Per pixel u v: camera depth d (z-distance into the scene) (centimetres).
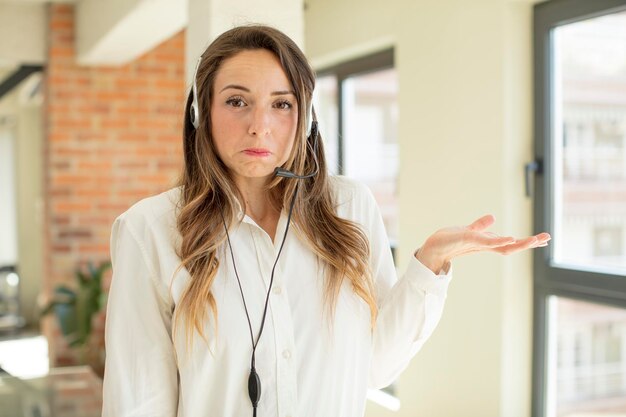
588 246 285
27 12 577
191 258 122
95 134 573
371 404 393
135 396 122
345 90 452
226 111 121
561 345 299
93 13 498
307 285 128
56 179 567
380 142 428
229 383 121
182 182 131
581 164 288
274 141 122
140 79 580
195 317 119
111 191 578
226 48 123
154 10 388
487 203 311
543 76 298
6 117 945
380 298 137
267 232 132
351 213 137
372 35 388
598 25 276
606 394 279
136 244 125
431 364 346
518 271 306
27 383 299
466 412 326
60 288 545
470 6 317
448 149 333
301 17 270
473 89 317
